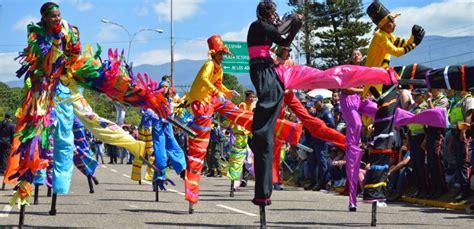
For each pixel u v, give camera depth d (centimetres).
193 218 806
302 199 1144
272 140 639
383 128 739
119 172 2011
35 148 659
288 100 789
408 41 772
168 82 1105
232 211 902
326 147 1392
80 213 852
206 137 859
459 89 694
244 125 852
